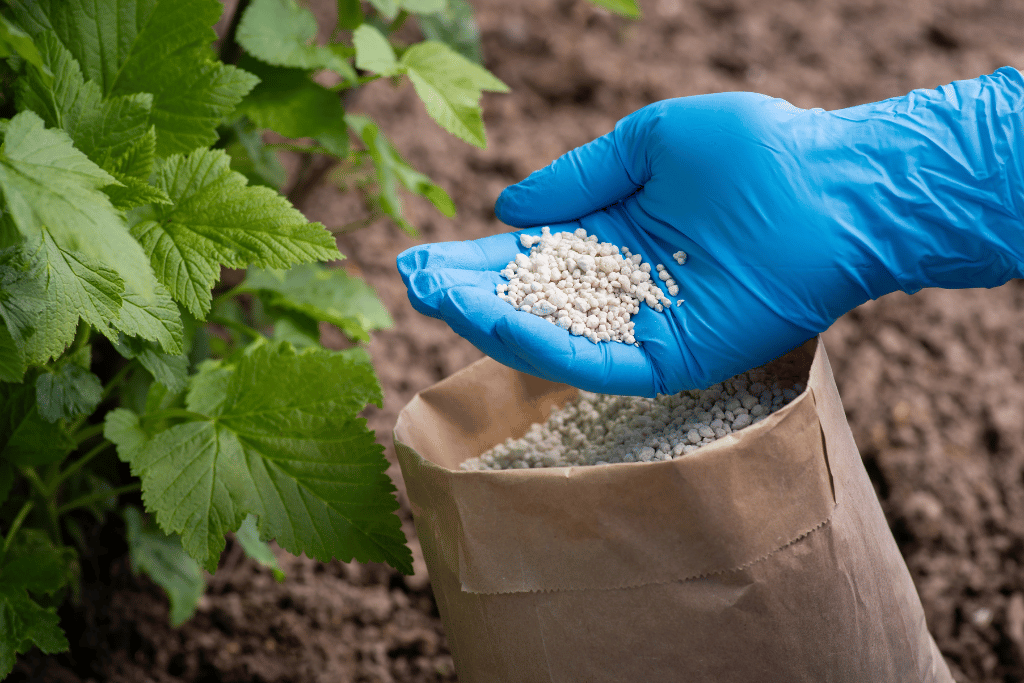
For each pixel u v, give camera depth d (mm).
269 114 1264
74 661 1318
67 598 1324
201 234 1186
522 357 1188
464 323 1184
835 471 1171
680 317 1204
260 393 1220
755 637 1162
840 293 1196
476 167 1733
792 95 1871
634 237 1231
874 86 1900
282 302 1310
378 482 1203
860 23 2055
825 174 1193
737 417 1206
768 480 1152
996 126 1191
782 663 1166
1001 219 1191
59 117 1188
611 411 1246
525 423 1262
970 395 1467
